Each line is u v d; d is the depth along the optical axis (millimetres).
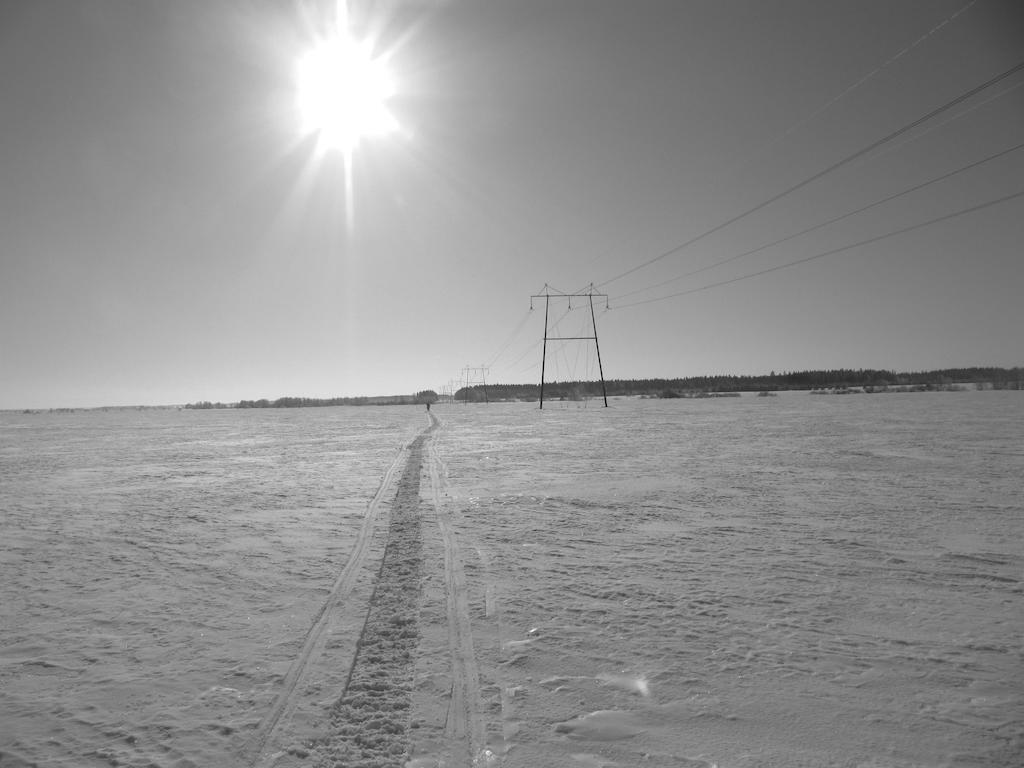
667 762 2951
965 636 4469
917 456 15570
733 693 3646
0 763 3059
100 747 3207
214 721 3467
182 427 49219
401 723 3393
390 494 12062
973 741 3084
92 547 8000
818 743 3090
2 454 24406
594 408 61062
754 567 6387
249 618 5191
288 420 59812
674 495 11008
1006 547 7027
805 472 13477
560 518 9227
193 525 9398
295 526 9172
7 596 5902
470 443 24219
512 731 3268
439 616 5090
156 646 4605
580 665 4082
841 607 5121
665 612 5078
